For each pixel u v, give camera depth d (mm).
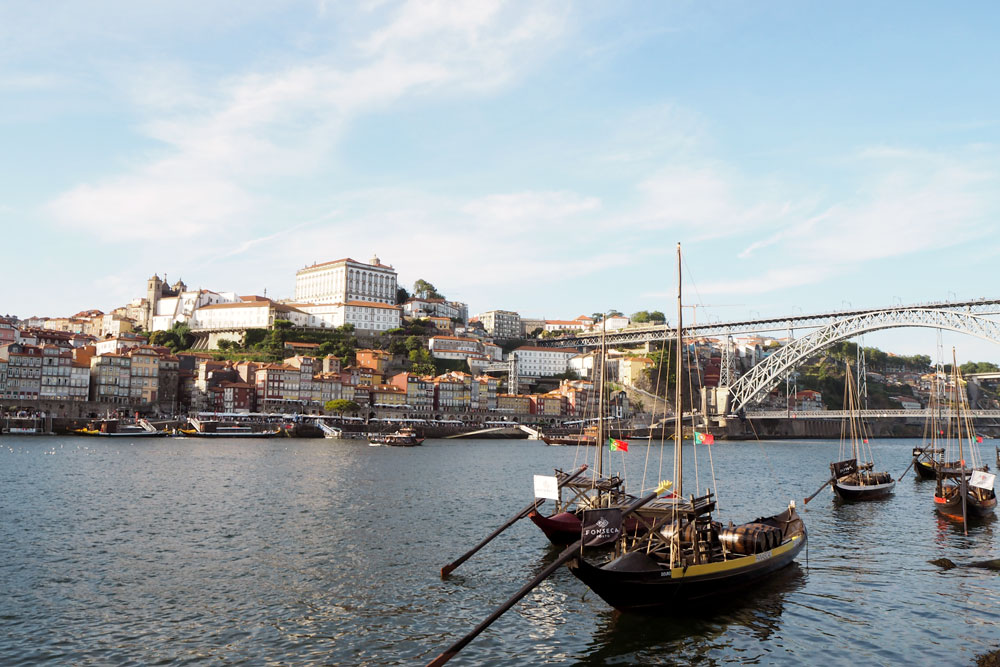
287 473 87500
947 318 170375
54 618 31156
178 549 44000
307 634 29797
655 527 34156
